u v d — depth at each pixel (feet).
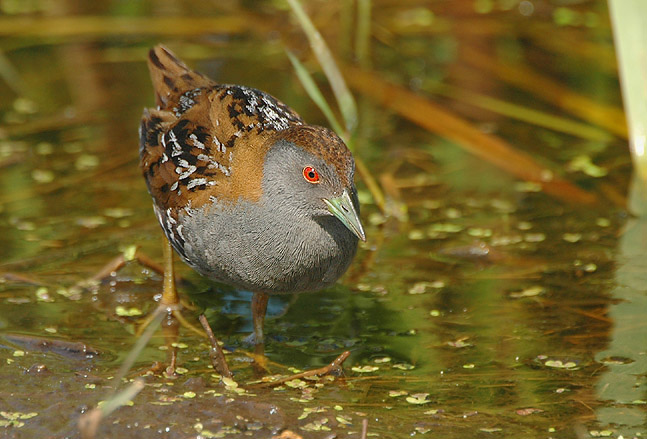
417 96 51.24
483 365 30.35
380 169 45.03
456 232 39.86
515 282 35.83
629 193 42.63
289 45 55.93
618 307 33.83
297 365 30.63
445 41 56.95
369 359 30.89
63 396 27.35
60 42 55.93
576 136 47.93
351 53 55.36
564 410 27.58
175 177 31.63
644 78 41.83
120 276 35.94
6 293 34.30
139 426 25.88
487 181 44.04
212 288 36.04
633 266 36.70
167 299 33.71
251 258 30.45
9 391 27.58
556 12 60.13
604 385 28.99
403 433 26.13
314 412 26.99
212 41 56.44
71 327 32.35
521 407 27.73
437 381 29.35
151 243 38.32
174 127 32.63
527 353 31.01
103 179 43.37
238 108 31.81
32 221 39.70
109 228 39.42
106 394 27.53
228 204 30.35
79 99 50.39
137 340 31.78
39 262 36.55
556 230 39.81
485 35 57.47
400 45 56.54
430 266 37.22
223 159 30.83
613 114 49.55
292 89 51.24
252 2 60.95
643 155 42.24
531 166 45.03
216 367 29.43
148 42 56.18
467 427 26.53
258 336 32.17
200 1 61.05
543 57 55.11
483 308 34.06
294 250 30.17
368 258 37.91
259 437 25.64
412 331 32.68
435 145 47.14
